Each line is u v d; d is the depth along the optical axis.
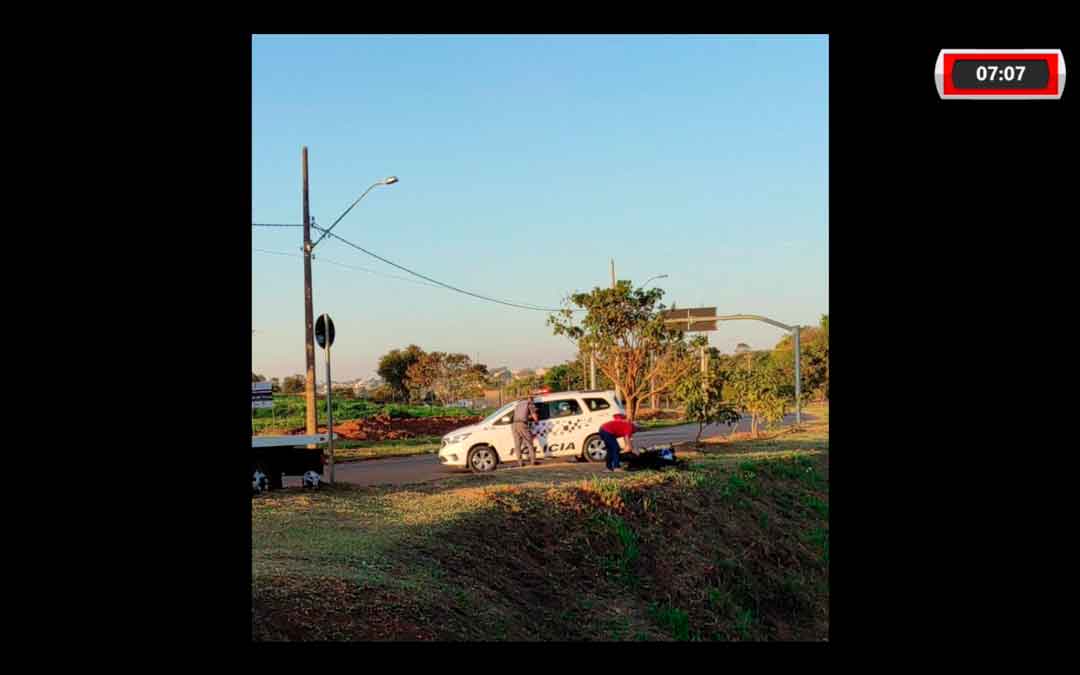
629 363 31.86
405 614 8.63
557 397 20.98
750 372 35.25
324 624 7.98
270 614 7.87
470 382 62.97
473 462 20.36
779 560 16.25
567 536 13.50
